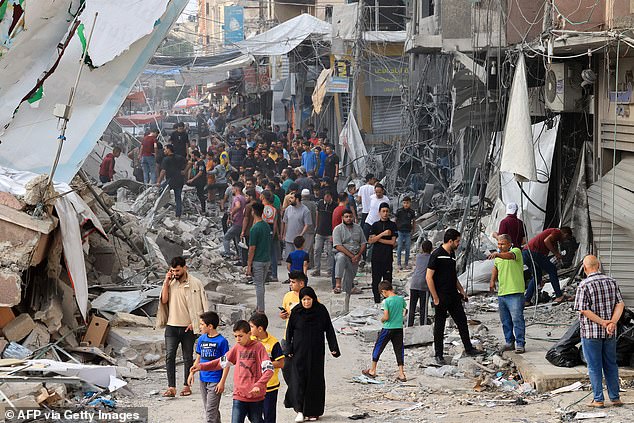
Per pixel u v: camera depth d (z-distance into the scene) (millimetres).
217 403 11164
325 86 39531
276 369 11000
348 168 36562
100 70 18172
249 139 46375
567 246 20453
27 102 17547
